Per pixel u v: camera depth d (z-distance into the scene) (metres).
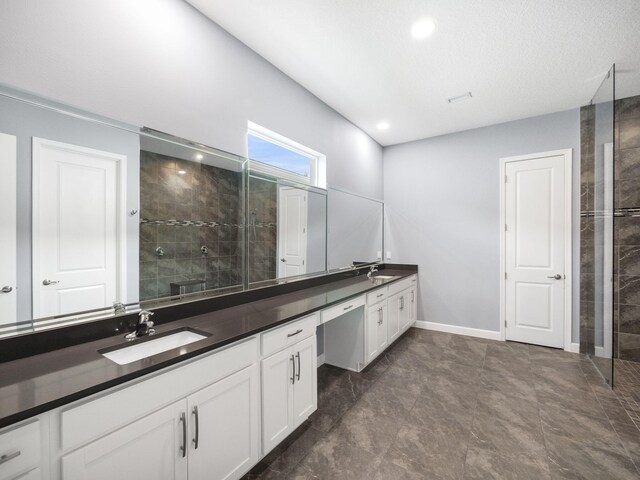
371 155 4.04
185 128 1.76
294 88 2.60
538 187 3.39
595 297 2.91
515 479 1.51
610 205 2.52
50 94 1.26
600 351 2.74
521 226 3.49
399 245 4.29
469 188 3.79
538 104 3.08
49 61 1.25
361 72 2.48
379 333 2.98
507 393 2.35
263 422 1.55
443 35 2.02
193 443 1.21
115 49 1.46
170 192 1.71
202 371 1.25
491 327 3.67
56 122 1.28
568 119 3.21
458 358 3.06
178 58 1.72
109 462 0.97
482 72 2.48
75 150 1.34
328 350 2.90
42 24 1.24
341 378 2.62
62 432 0.87
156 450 1.09
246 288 2.21
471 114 3.32
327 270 3.18
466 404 2.20
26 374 1.00
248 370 1.47
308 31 2.00
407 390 2.41
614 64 2.36
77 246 1.35
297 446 1.75
